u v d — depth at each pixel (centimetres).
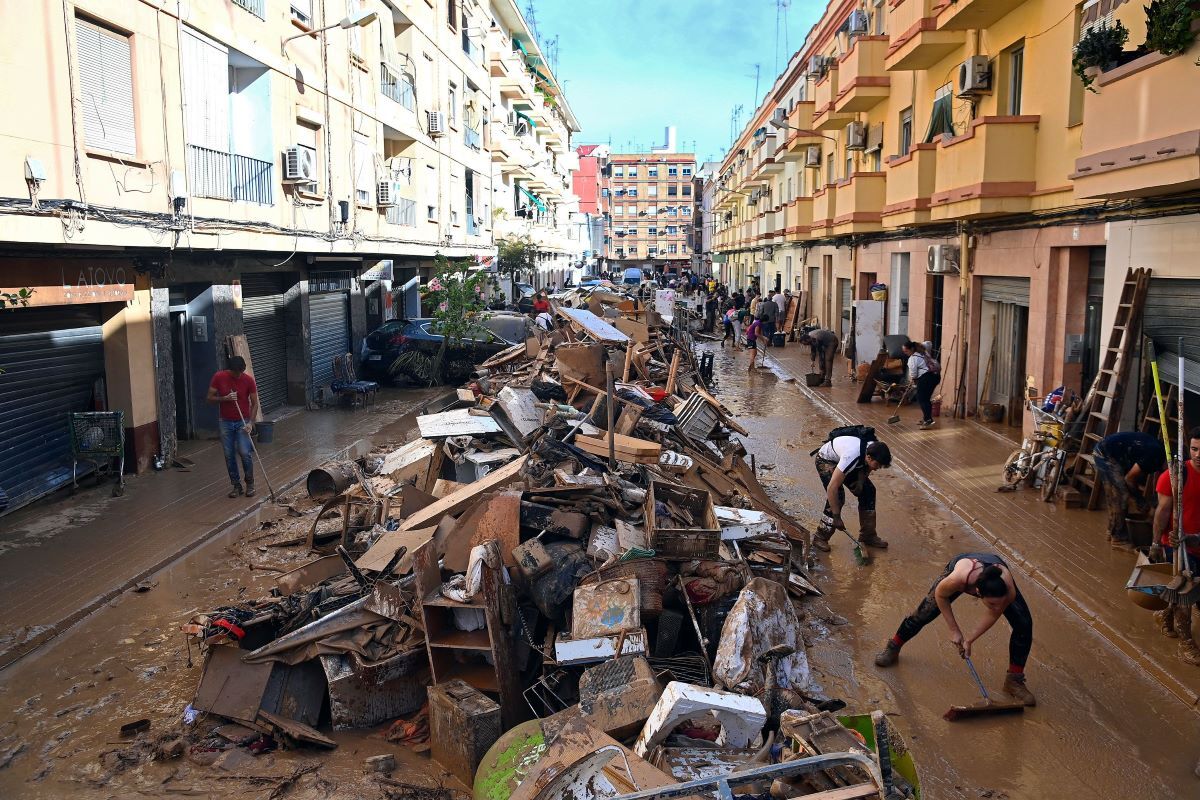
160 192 1148
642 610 604
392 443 1495
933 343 1884
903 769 436
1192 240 923
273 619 627
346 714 566
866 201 2216
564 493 717
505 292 3922
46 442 1112
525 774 456
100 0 1015
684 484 882
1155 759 545
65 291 1048
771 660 556
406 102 2319
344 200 1830
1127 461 900
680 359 2097
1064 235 1245
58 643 707
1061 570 845
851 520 1060
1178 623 667
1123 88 913
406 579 642
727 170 6203
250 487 1134
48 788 508
